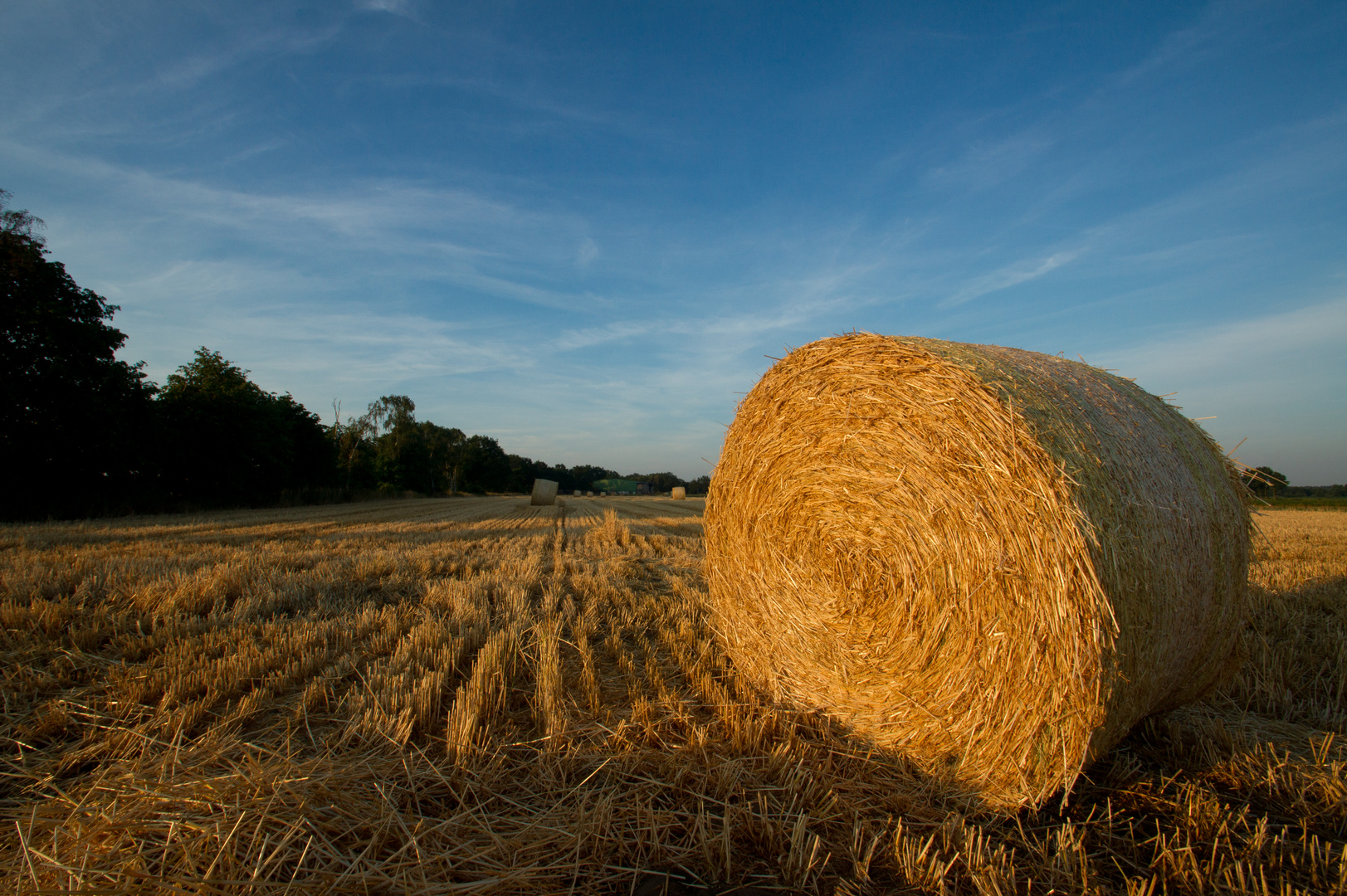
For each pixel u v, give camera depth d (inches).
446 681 158.1
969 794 115.3
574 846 92.5
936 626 122.2
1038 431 111.8
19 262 710.5
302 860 80.3
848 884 87.5
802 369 159.5
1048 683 105.8
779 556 163.3
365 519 807.1
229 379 1127.0
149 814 90.0
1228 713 149.3
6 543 408.2
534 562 357.7
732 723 136.4
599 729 131.5
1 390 677.3
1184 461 134.9
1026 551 108.7
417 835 91.7
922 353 130.3
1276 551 399.9
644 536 561.3
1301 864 92.0
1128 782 118.2
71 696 140.7
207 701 136.8
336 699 146.1
